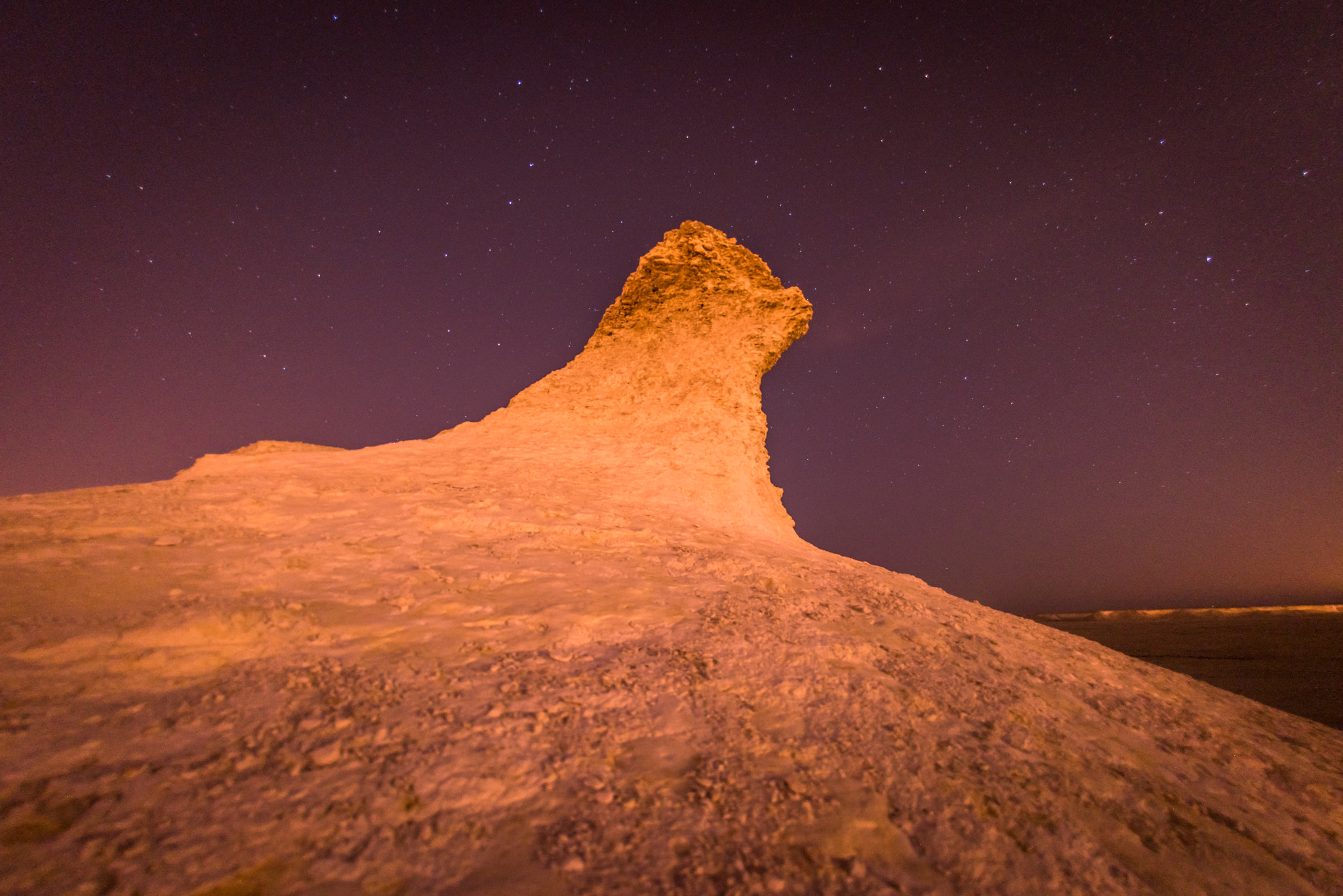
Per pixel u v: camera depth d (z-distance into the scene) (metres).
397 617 4.10
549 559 5.85
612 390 15.45
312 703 2.87
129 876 1.72
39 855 1.75
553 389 15.61
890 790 2.78
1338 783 4.49
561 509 7.61
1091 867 2.49
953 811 2.69
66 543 4.40
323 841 1.99
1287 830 3.44
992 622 6.56
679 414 14.00
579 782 2.55
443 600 4.50
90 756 2.24
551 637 4.12
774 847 2.27
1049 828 2.71
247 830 1.99
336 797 2.21
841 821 2.49
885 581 7.39
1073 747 3.73
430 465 9.42
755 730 3.22
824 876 2.15
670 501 10.00
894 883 2.17
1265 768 4.37
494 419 14.17
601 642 4.16
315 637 3.60
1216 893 2.57
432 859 1.99
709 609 5.05
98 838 1.85
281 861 1.88
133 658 2.99
